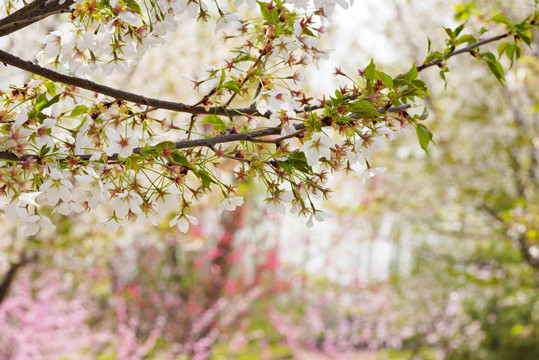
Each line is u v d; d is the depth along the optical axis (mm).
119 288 10961
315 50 1686
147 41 1550
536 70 6020
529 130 8117
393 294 14602
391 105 1575
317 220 1580
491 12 4328
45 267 9117
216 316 11930
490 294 10531
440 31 8719
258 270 12234
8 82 1502
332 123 1502
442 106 9094
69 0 1521
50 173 1397
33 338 9195
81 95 1775
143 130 1664
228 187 1582
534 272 8000
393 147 10344
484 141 8891
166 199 1525
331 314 16625
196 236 10375
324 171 1598
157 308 11555
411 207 10180
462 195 8961
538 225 6156
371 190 10484
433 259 10867
